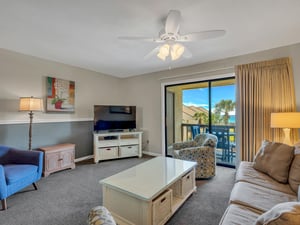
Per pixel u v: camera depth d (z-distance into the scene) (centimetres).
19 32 241
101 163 393
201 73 384
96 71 456
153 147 467
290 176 168
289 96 277
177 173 207
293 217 58
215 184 274
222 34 194
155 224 161
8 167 229
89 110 443
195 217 189
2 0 172
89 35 249
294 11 193
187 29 231
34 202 219
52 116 369
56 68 376
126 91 523
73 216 190
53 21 212
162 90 447
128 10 190
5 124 304
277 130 284
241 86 320
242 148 317
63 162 337
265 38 261
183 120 437
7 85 306
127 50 307
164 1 175
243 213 123
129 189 167
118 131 449
